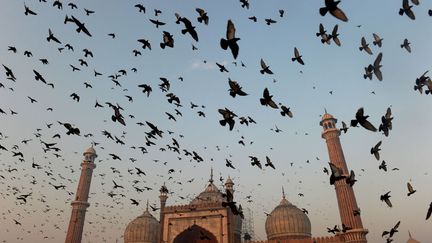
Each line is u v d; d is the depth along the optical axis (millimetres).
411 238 45750
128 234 47844
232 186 46312
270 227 44531
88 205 52125
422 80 8609
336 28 7980
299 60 7398
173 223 38219
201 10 5402
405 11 6969
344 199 37719
